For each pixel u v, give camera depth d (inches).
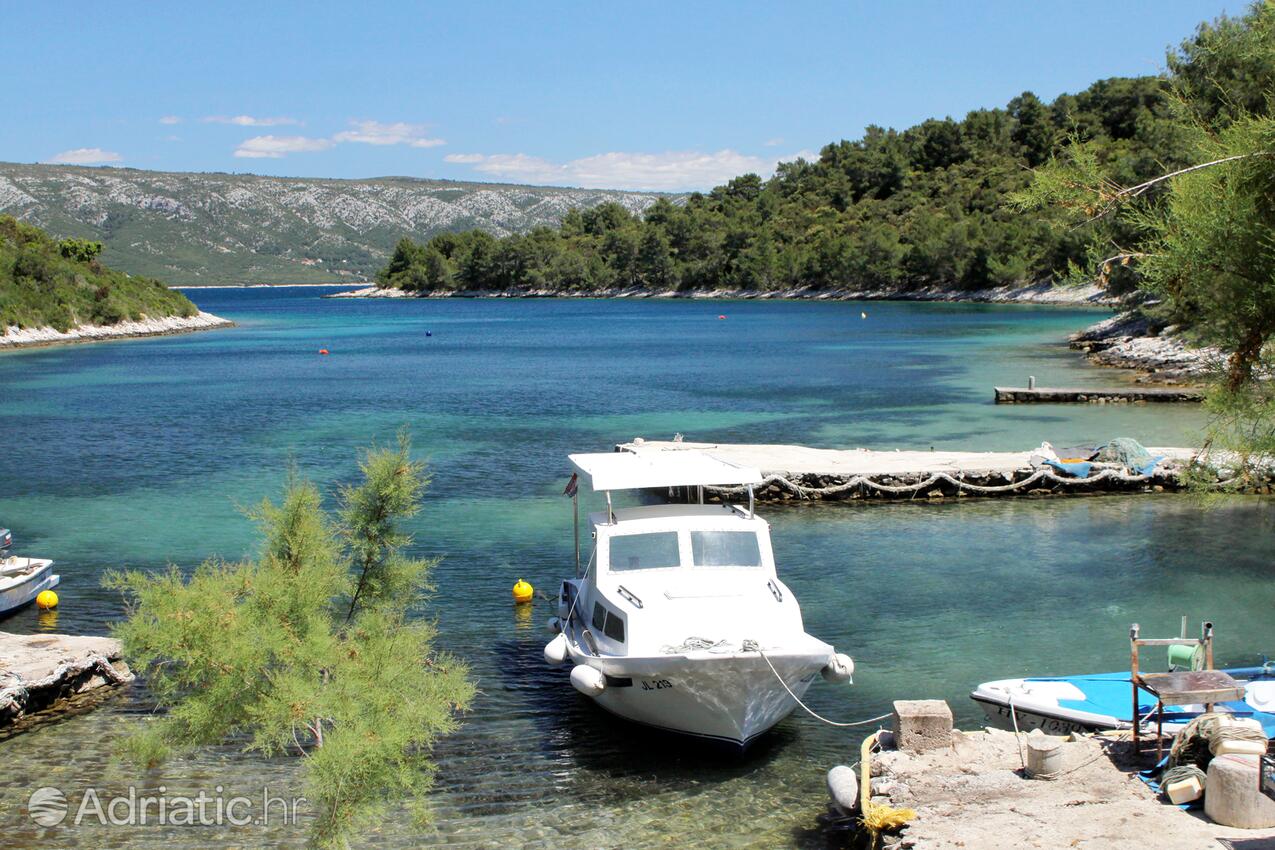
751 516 649.0
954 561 936.9
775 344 3919.8
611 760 551.2
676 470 657.6
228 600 353.7
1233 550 954.7
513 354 3725.4
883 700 624.7
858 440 1616.6
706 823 481.4
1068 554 954.7
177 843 464.4
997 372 2635.3
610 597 589.3
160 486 1304.1
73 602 839.1
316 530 395.9
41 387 2603.3
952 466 1256.8
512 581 892.6
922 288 7578.7
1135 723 467.8
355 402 2234.3
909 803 428.8
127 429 1825.8
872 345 3693.4
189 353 3887.8
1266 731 471.8
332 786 331.6
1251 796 392.2
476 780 527.2
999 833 395.5
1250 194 377.7
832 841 461.1
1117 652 696.4
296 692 339.6
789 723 598.5
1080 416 1836.9
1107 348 3024.1
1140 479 1219.2
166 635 339.9
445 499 1221.1
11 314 4303.6
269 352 3932.1
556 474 1375.5
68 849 459.5
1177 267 390.9
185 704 344.8
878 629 753.0
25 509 1176.2
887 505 1177.4
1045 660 684.1
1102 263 410.9
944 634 739.4
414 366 3248.0
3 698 587.5
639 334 4822.8
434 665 417.7
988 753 478.6
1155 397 1984.5
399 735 340.8
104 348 4143.7
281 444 1647.4
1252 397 408.2
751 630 556.4
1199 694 439.2
